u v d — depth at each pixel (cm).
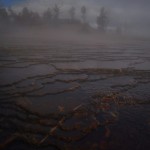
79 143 378
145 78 898
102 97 621
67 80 793
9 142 369
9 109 496
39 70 948
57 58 1366
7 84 695
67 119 464
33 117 463
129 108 547
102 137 401
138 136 410
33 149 355
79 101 579
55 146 366
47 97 597
